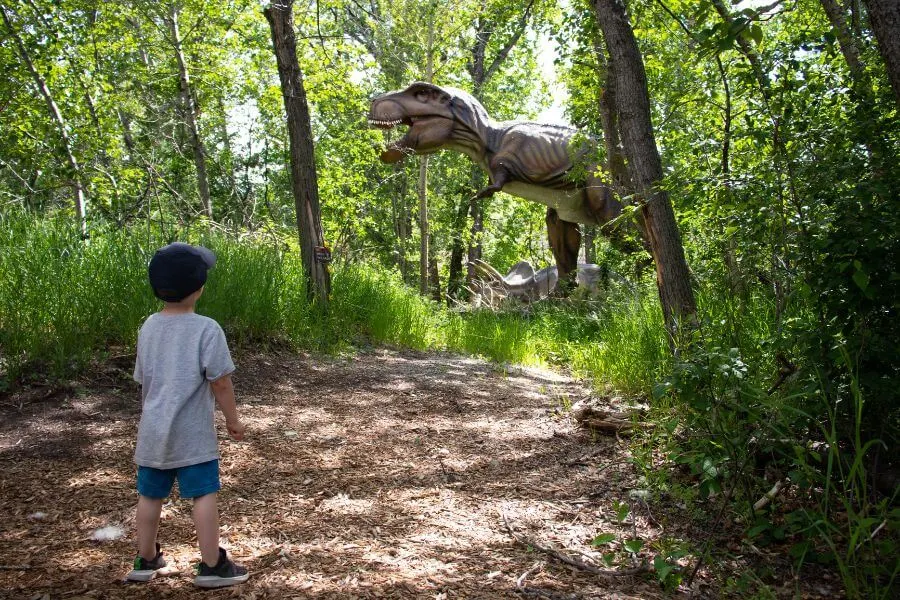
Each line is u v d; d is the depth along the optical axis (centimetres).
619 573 300
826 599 279
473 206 2503
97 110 1220
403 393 671
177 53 1425
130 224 832
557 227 1534
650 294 826
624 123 533
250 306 750
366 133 1692
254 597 263
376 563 300
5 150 1020
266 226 1093
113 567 289
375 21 1875
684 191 461
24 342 545
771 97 414
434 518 361
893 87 275
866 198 322
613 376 648
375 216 2334
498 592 277
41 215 747
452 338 1122
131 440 459
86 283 617
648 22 766
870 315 330
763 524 320
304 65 1380
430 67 1858
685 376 354
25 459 416
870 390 322
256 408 566
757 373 403
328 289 908
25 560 293
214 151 1495
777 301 416
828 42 406
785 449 352
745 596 283
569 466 454
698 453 371
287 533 333
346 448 482
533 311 1411
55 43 1070
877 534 304
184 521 342
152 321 276
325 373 718
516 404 648
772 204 390
